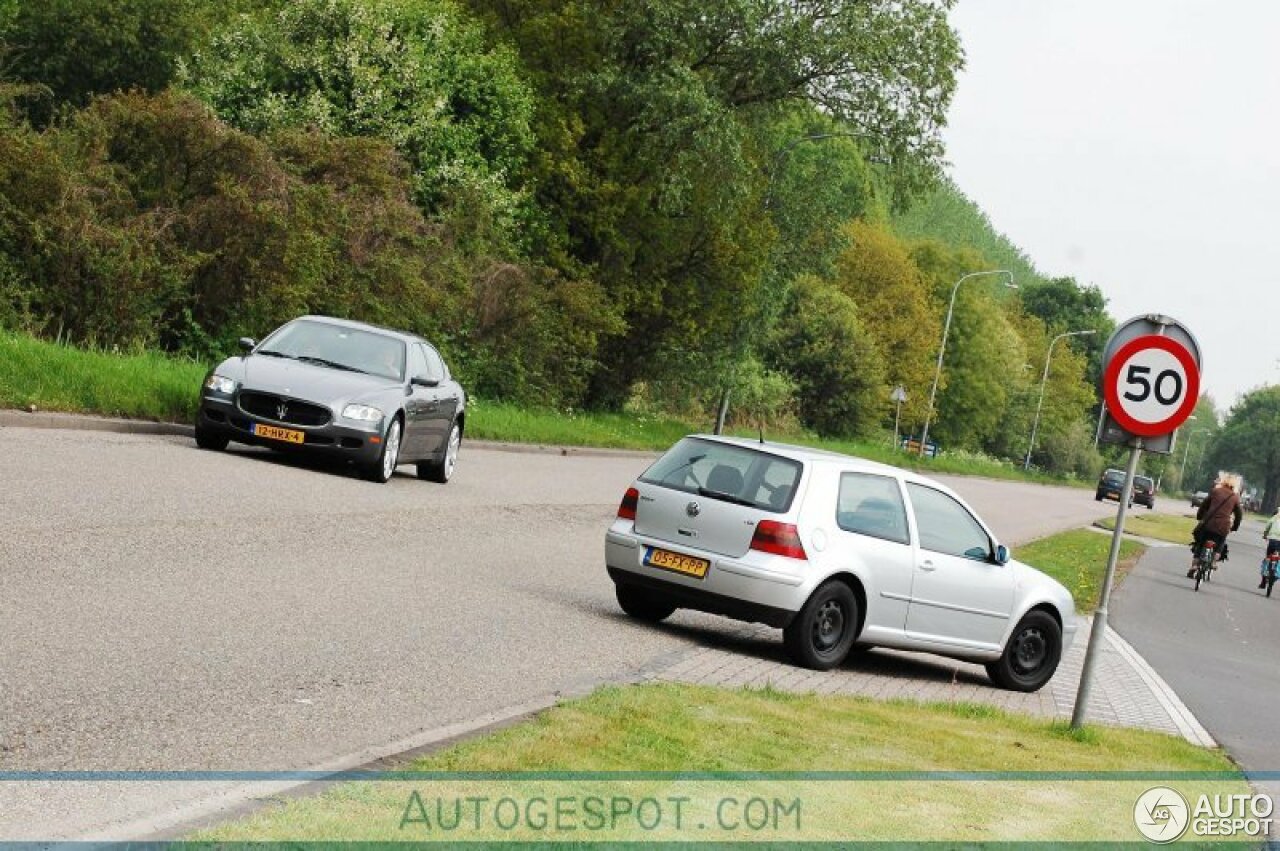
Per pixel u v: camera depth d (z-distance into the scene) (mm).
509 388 44531
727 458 13516
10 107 29531
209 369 26734
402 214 34312
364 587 12531
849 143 56406
